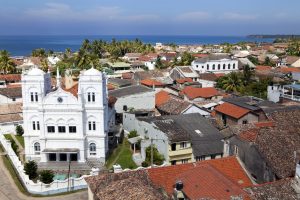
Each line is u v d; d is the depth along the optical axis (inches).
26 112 2561.5
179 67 5270.7
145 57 7859.3
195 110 3208.7
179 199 1376.7
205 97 3902.6
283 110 2593.5
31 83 2517.2
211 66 5994.1
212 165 1723.7
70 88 2883.9
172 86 4623.5
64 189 2064.5
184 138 2320.4
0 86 4389.8
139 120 2792.8
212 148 2405.3
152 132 2544.3
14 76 5049.2
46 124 2512.3
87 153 2603.3
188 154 2354.8
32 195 2016.5
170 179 1605.6
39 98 2476.6
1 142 2876.5
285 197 1409.9
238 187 1406.3
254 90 4557.1
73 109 2481.5
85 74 2507.4
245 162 1818.4
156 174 1620.3
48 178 2132.1
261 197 1385.3
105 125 2655.0
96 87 2518.5
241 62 6348.4
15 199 1968.5
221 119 3137.3
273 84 4421.8
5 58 5930.1
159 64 7116.1
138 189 1314.0
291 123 2245.3
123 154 2716.5
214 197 1307.8
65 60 7381.9
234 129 2343.8
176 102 3383.4
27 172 2212.1
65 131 2529.5
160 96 3858.3
